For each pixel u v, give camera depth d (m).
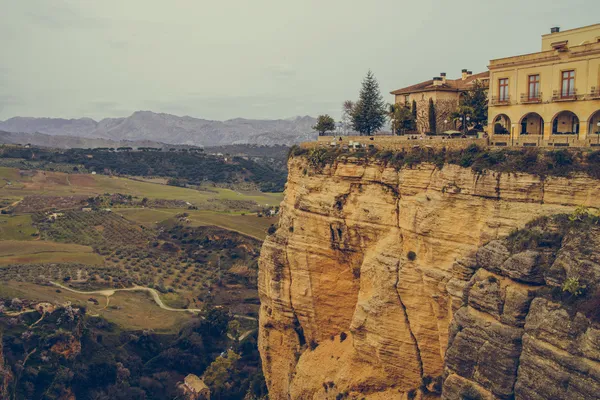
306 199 51.59
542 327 31.19
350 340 49.25
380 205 45.38
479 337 34.44
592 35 48.16
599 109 41.34
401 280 42.12
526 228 35.34
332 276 50.34
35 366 78.62
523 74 46.06
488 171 37.84
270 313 56.41
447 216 39.66
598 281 30.45
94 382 83.31
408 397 42.66
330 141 54.16
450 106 61.06
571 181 34.75
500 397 32.84
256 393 78.31
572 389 29.20
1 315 85.38
